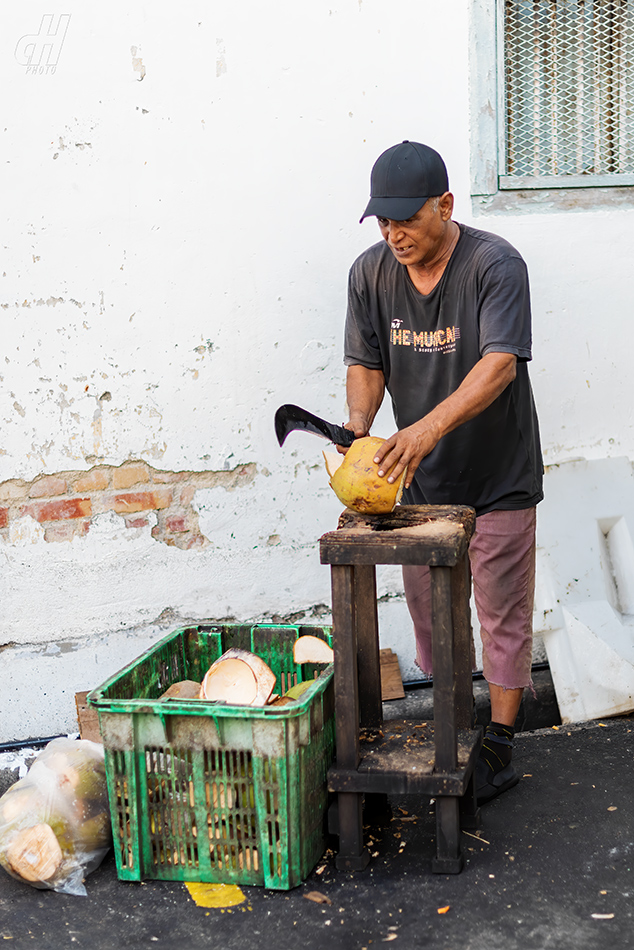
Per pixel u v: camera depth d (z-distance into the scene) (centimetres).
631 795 271
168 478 328
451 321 259
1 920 225
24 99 301
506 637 275
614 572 351
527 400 273
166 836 236
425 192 237
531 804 269
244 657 257
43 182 305
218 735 226
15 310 309
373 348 281
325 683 242
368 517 241
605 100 355
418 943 206
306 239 325
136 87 307
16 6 298
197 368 324
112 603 328
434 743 238
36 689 325
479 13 325
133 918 223
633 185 348
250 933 214
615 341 354
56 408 316
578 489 351
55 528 321
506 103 346
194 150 313
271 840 228
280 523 337
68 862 239
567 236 345
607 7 347
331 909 221
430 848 246
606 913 213
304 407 334
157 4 304
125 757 232
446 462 269
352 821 236
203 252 319
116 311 316
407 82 324
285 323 328
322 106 319
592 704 327
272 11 312
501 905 219
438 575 220
